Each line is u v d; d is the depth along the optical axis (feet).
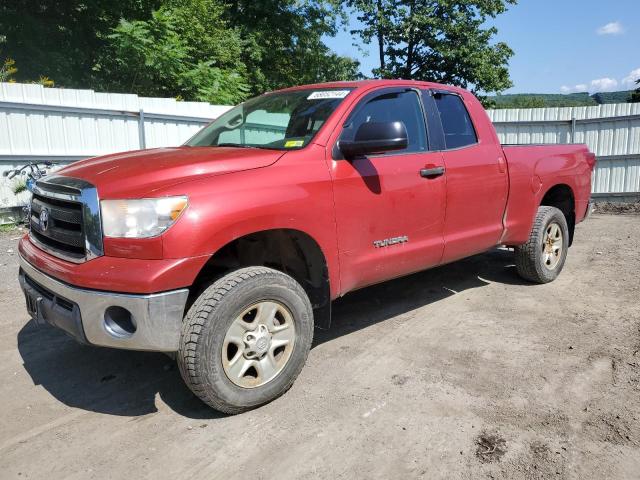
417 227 13.46
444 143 14.48
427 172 13.52
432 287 18.38
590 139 38.06
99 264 9.20
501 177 15.88
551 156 18.10
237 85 53.78
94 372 12.15
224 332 9.61
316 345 13.52
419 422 9.91
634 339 13.55
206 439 9.48
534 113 39.06
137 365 12.49
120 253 9.17
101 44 53.72
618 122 37.09
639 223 31.19
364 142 11.32
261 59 72.33
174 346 9.31
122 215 9.16
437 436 9.47
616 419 9.93
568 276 19.54
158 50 46.16
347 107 12.33
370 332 14.32
